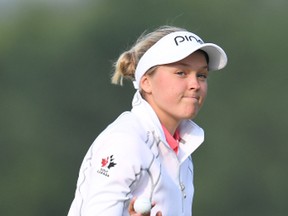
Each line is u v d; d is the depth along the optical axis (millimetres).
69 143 88875
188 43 15414
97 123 90375
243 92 86938
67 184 87000
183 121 16125
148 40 15766
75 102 90688
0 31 96938
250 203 82688
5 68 91750
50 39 93938
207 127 86188
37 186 85688
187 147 16000
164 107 15531
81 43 93188
